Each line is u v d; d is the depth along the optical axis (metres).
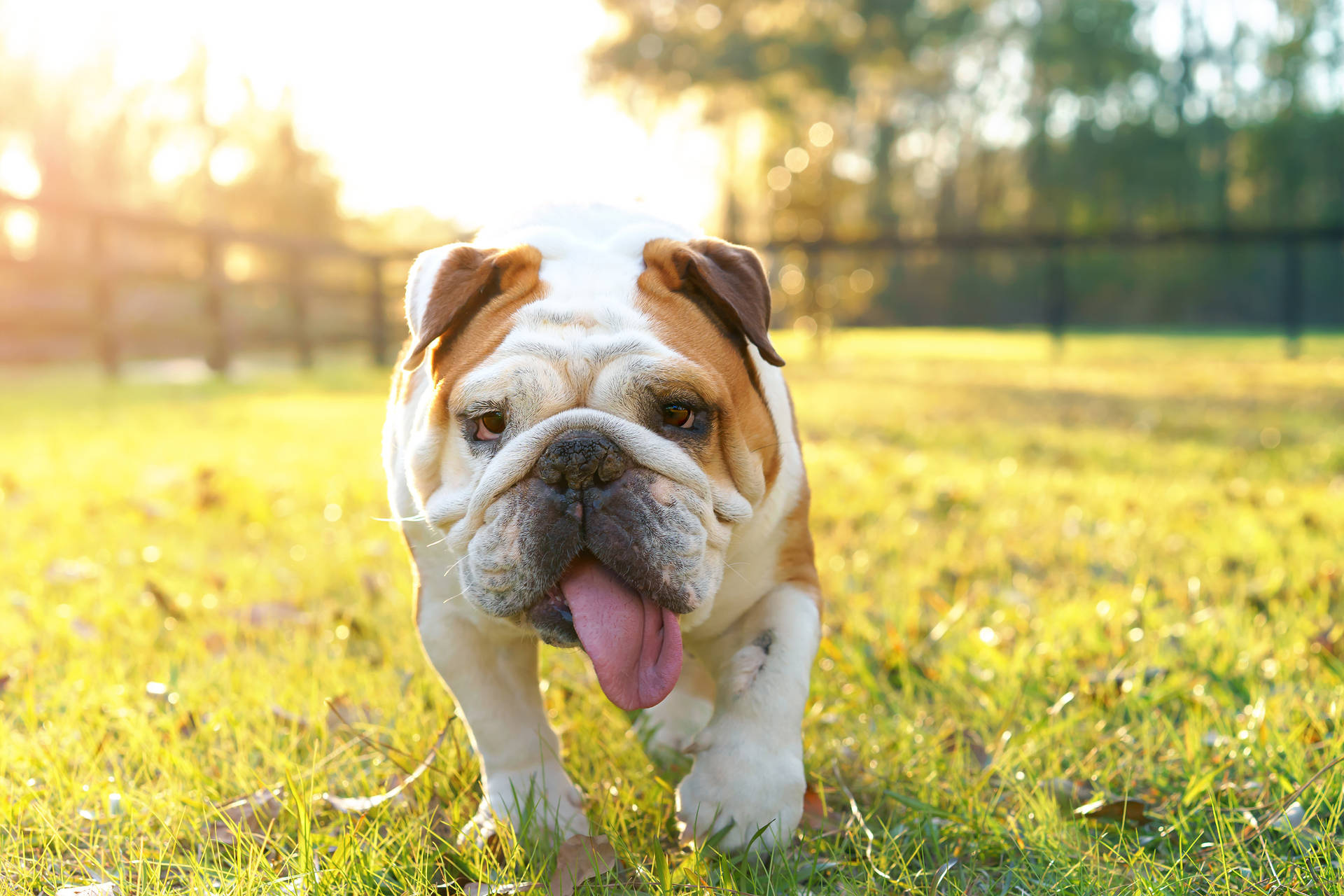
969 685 2.39
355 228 33.69
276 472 5.31
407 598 3.02
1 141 26.80
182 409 8.38
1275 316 35.47
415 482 1.72
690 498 1.56
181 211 30.84
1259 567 3.32
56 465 5.36
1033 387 10.72
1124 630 2.73
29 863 1.67
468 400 1.62
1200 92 38.72
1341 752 1.87
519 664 1.87
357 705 2.23
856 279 17.72
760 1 22.86
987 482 4.98
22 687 2.35
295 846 1.70
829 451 6.05
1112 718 2.18
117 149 28.73
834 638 2.64
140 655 2.56
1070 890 1.53
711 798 1.63
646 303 1.76
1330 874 1.54
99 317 11.09
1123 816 1.75
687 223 2.17
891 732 2.11
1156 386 10.78
